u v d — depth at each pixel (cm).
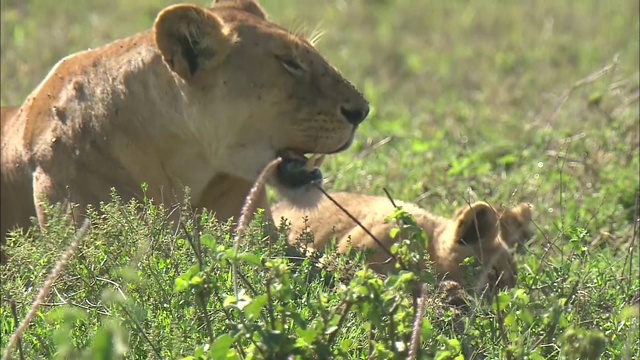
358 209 1180
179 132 1059
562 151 1493
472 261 956
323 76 1049
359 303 721
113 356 739
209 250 812
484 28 2575
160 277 848
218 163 1070
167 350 779
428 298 899
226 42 1040
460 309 947
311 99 1045
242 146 1060
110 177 1066
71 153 1074
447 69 2231
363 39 2459
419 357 738
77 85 1095
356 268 926
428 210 1278
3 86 1822
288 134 1054
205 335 820
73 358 771
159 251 884
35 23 2391
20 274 884
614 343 884
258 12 1121
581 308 919
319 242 1166
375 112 1853
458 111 1869
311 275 962
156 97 1059
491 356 838
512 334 826
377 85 2139
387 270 1085
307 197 1073
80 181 1068
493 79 2127
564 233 1062
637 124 1518
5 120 1169
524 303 808
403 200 1284
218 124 1054
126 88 1066
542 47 2350
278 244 889
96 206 1062
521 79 2097
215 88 1046
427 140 1659
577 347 732
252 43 1044
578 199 1284
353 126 1056
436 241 1093
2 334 818
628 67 2098
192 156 1069
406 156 1495
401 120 1820
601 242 1184
